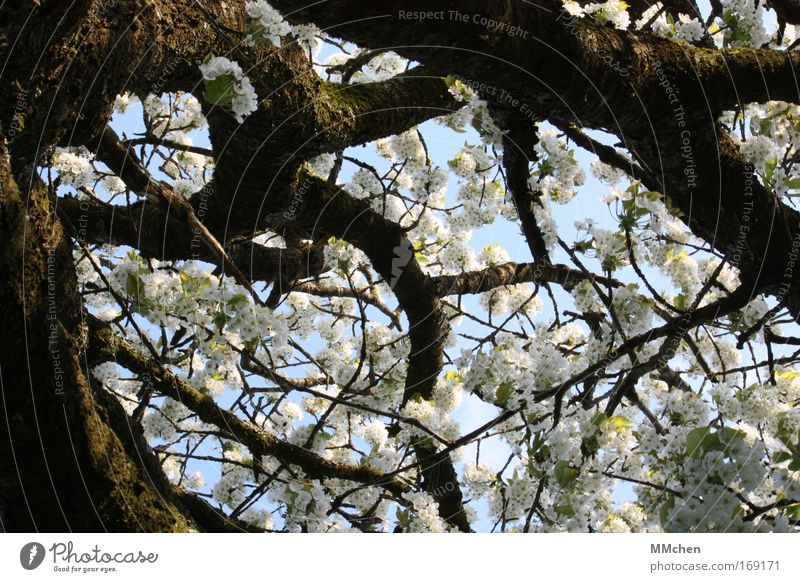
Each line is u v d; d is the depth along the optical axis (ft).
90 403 7.43
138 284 9.07
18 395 6.59
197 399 10.41
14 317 6.38
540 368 9.32
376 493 11.25
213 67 7.15
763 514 7.48
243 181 10.91
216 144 10.54
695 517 6.96
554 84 9.27
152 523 7.67
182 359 12.61
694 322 9.31
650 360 9.05
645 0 13.30
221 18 7.97
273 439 10.71
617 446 9.11
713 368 12.80
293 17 7.59
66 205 11.84
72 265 7.55
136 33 6.98
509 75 9.03
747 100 10.55
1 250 6.22
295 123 9.57
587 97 9.59
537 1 8.78
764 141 10.12
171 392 10.27
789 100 10.64
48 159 7.75
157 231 11.89
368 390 12.53
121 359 10.00
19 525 7.39
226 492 12.71
